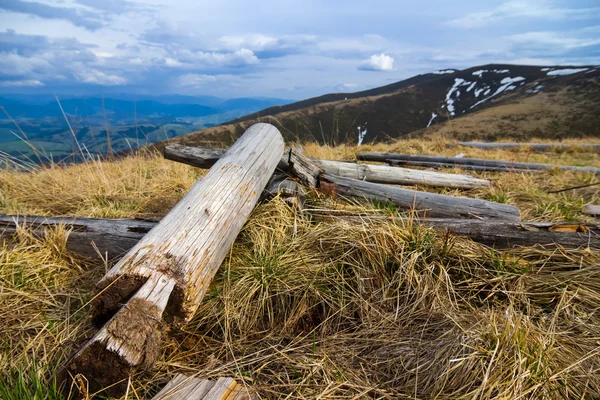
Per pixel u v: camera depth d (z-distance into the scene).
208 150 4.00
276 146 3.56
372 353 1.95
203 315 2.21
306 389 1.70
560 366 1.72
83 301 2.31
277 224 2.91
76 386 1.56
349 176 4.62
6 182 4.48
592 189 5.23
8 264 2.47
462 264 2.52
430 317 2.12
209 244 2.03
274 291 2.35
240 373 1.75
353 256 2.59
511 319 1.85
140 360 1.53
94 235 2.79
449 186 4.81
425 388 1.67
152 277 1.68
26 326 2.11
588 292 2.27
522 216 3.89
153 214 3.66
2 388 1.52
